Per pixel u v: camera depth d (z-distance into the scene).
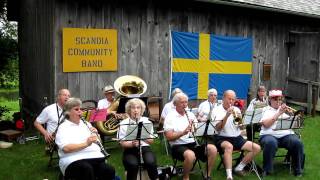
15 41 13.09
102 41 8.34
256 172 6.14
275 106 6.43
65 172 4.86
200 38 9.82
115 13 8.52
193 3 9.72
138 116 5.39
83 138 4.95
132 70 8.83
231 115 6.21
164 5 9.23
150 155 5.30
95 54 8.27
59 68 7.91
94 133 4.97
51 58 8.05
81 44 8.08
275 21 11.66
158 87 9.23
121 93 7.54
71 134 4.88
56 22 7.81
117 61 8.59
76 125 4.97
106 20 8.40
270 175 6.30
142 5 8.90
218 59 10.21
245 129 7.62
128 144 5.30
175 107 6.05
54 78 7.87
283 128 6.23
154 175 5.21
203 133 5.68
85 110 6.38
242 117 6.20
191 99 9.77
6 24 13.81
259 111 6.30
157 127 8.58
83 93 8.20
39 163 6.72
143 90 7.79
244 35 10.84
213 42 10.08
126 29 8.70
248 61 10.90
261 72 11.40
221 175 6.23
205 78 9.98
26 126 9.89
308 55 12.35
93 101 7.87
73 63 8.02
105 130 6.99
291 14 11.49
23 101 11.42
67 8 7.91
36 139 8.34
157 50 9.17
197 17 9.83
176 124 5.73
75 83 8.09
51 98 8.03
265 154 6.27
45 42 8.58
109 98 7.55
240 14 10.71
